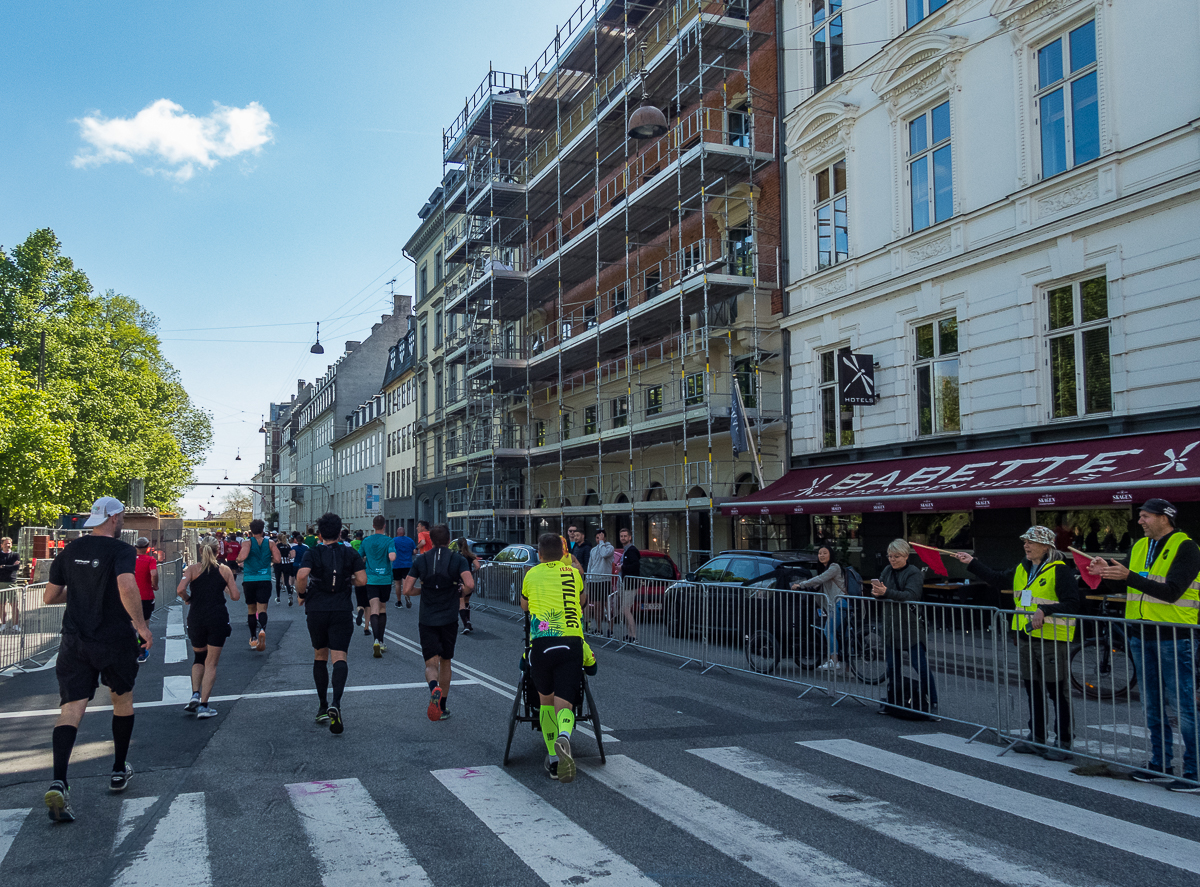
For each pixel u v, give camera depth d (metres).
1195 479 10.38
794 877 4.27
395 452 56.94
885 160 17.73
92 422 34.81
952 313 16.16
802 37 20.39
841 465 18.55
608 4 26.31
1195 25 12.08
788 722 8.09
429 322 50.03
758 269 21.59
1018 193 14.59
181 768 6.36
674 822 5.11
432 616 7.89
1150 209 12.56
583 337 26.81
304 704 8.78
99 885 4.21
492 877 4.29
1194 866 4.42
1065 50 14.03
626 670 11.23
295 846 4.73
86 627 5.41
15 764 6.50
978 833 4.92
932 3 16.73
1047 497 12.22
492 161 35.00
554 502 33.25
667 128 22.12
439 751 6.86
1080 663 6.73
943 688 7.86
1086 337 13.67
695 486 22.36
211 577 8.38
